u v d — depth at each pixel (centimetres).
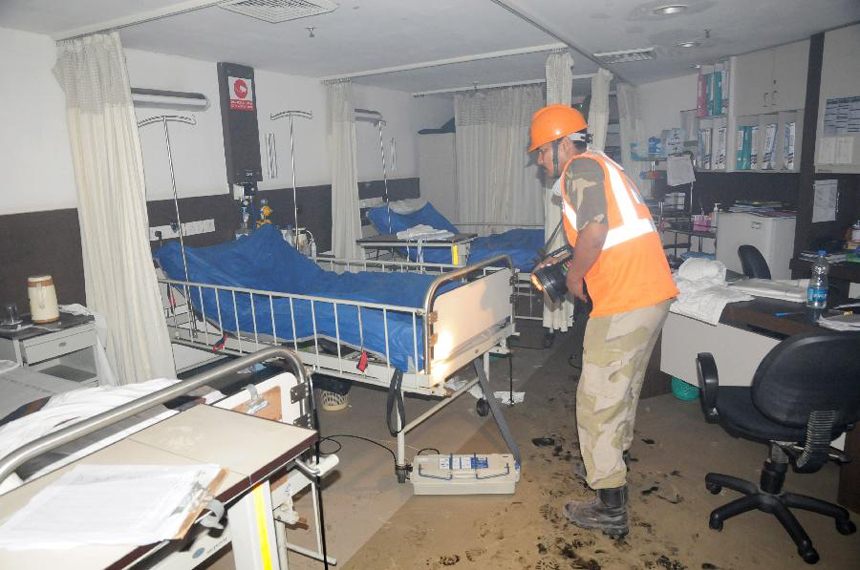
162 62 397
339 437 326
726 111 485
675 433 316
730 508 233
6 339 295
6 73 323
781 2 306
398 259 559
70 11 294
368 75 504
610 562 216
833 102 383
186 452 130
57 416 184
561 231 431
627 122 602
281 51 404
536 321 543
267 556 150
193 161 421
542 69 515
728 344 301
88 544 99
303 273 400
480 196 654
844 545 222
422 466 272
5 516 107
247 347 327
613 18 333
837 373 190
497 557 221
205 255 368
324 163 544
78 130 345
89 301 361
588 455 232
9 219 329
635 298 215
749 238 440
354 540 235
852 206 425
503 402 362
